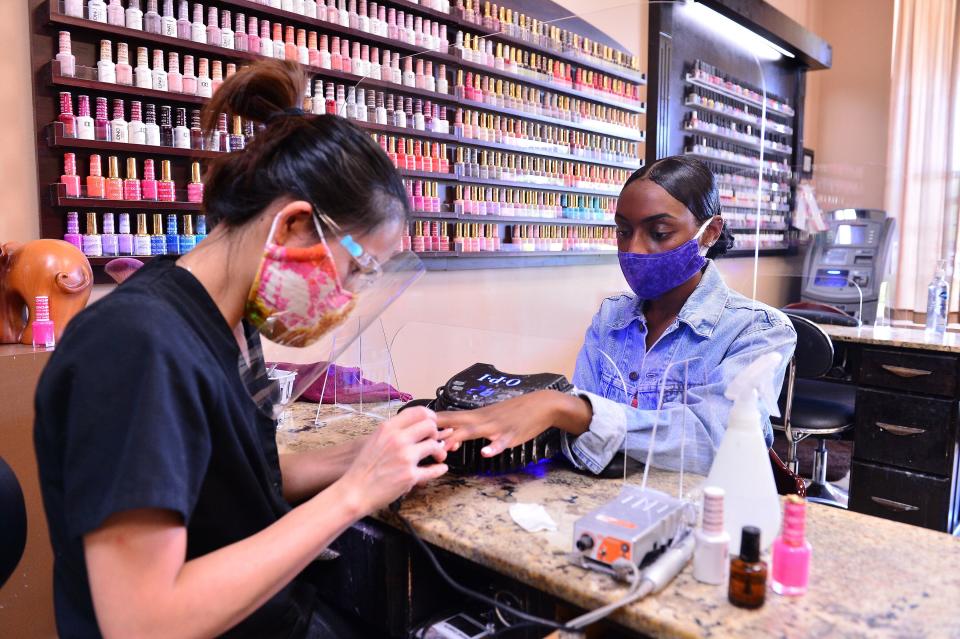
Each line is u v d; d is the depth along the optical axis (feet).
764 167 11.91
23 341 5.42
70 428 2.02
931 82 16.02
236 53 6.45
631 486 2.89
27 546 5.17
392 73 7.27
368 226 2.54
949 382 7.86
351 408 4.84
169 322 2.22
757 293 11.92
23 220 5.70
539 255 6.97
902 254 16.25
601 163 6.86
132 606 1.98
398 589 3.08
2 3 5.43
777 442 12.84
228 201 2.52
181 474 2.04
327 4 7.00
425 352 6.48
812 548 2.55
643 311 4.74
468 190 7.16
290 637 2.88
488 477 3.36
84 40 5.79
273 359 3.48
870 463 8.47
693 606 2.13
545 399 3.36
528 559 2.45
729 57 8.55
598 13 6.83
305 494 3.25
